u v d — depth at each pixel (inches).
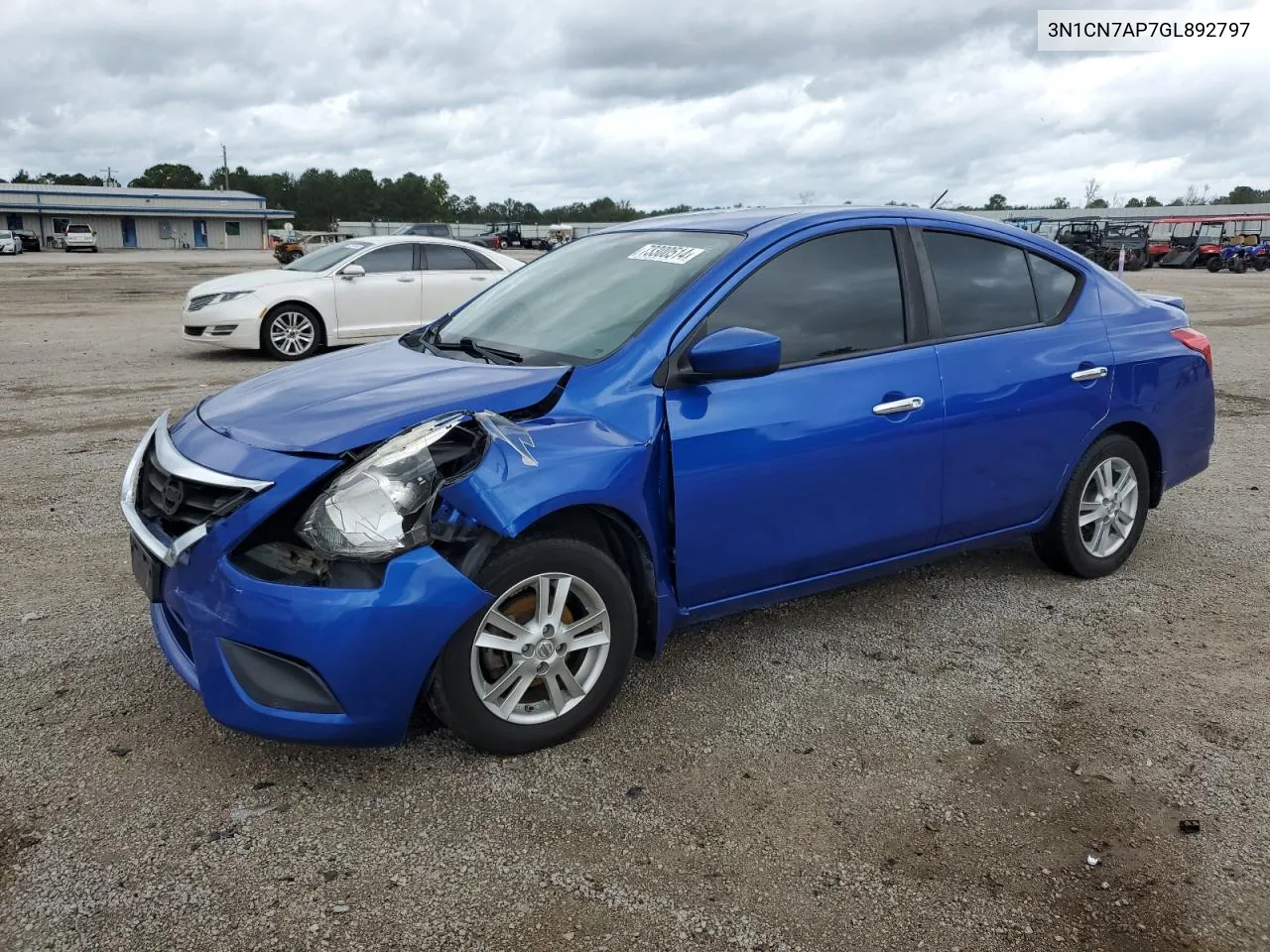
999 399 153.7
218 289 449.1
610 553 128.6
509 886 97.2
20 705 130.4
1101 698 135.5
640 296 137.4
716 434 126.5
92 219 2770.7
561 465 113.2
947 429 148.0
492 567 111.6
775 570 136.6
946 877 99.0
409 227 1701.5
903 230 152.2
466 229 2802.7
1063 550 172.7
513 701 117.2
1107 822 107.8
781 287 138.4
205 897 94.9
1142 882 98.3
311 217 5536.4
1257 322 618.8
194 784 113.3
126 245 2822.3
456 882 97.7
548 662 118.3
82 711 129.2
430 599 106.3
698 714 130.6
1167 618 162.7
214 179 5723.4
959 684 139.3
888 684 139.3
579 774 116.6
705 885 97.7
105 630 153.9
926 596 171.3
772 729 127.0
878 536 145.1
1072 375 163.0
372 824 106.7
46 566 181.5
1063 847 103.7
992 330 158.4
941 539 154.4
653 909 94.1
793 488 134.0
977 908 94.6
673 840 104.4
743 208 164.4
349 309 461.4
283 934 90.3
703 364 121.1
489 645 113.7
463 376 127.5
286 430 114.6
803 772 117.3
